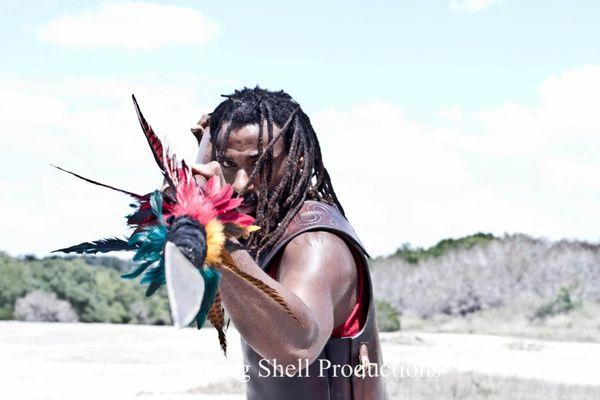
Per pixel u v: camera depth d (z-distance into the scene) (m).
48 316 31.81
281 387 3.62
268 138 3.41
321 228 3.39
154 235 2.42
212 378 15.09
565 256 38.91
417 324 35.94
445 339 25.73
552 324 33.00
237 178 3.31
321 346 3.04
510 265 39.06
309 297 3.18
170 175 2.55
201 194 2.51
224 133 3.42
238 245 2.59
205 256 2.39
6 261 33.38
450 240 42.59
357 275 3.53
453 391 13.21
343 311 3.48
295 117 3.51
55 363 17.34
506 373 16.14
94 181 2.65
